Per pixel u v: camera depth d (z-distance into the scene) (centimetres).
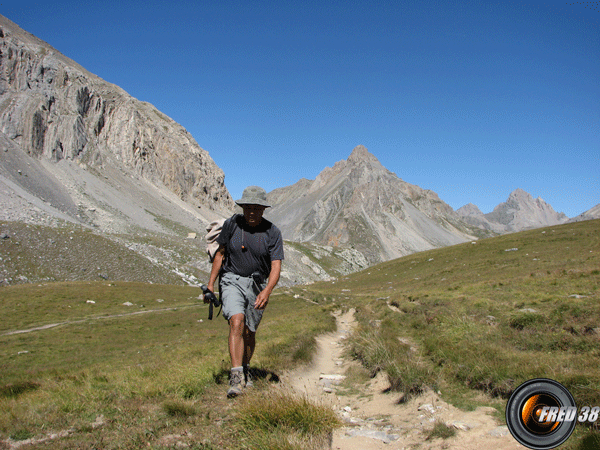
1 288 5978
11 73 16550
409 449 388
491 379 555
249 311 532
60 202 13550
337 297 5072
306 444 368
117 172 18800
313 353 1040
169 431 394
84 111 18988
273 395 466
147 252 10438
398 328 1393
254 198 507
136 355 2545
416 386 602
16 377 1942
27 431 397
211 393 542
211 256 623
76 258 8394
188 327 4000
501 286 2212
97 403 495
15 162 13900
